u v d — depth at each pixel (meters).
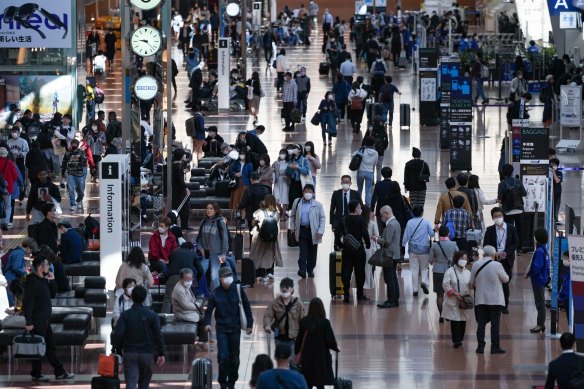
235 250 36.00
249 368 27.73
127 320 24.38
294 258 38.22
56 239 33.66
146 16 40.19
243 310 25.80
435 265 31.08
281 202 42.00
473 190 36.94
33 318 26.41
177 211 41.19
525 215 38.53
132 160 38.84
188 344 28.06
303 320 23.88
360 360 28.25
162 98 40.72
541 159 38.53
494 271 28.61
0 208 41.84
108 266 33.22
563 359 22.38
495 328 28.66
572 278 25.45
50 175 46.94
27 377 27.06
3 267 30.61
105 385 24.30
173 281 30.14
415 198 40.53
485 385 26.55
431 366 27.86
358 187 43.59
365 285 34.50
